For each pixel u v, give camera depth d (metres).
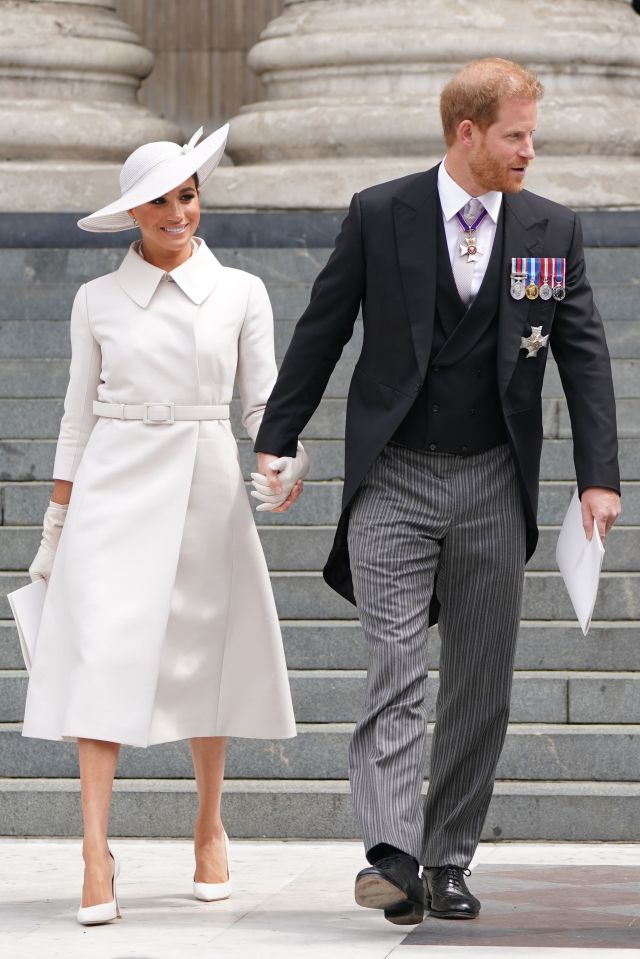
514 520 17.23
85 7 42.94
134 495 18.25
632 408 29.66
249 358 18.80
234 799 22.14
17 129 40.69
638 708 23.61
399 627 16.80
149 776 23.23
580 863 20.58
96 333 18.50
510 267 16.92
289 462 17.67
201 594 18.38
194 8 53.56
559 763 22.88
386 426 16.94
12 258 35.44
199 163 18.16
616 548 26.41
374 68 39.84
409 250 16.95
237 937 16.78
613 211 37.25
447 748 17.72
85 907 17.45
